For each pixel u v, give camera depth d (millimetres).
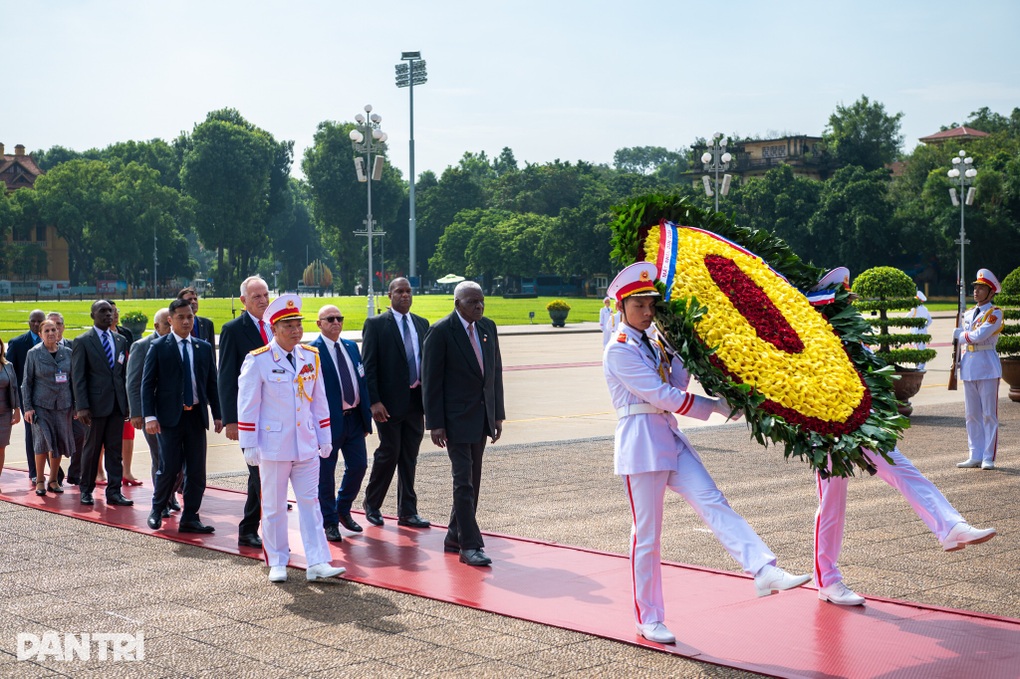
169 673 5312
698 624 6125
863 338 6590
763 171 100375
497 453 13375
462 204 131500
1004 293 20141
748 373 5926
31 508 10219
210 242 114688
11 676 5281
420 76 74562
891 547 8148
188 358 9164
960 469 12039
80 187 108125
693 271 6305
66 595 6895
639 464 5832
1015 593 6867
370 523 9320
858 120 104688
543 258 100875
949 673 5250
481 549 7785
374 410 8898
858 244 81750
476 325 8102
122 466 10961
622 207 6664
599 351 34906
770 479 11242
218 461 13336
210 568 7680
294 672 5312
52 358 11039
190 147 130500
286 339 7430
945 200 82125
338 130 116000
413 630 6055
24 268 111312
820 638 5840
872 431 5801
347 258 118562
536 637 5906
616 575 7320
